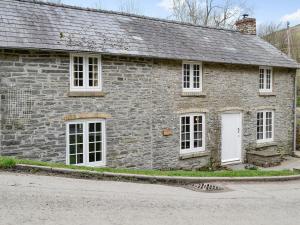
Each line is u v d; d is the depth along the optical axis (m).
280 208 7.96
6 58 10.90
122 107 13.39
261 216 7.26
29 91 11.33
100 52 12.27
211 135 16.41
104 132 12.99
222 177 10.66
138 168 13.91
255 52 18.45
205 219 6.80
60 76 11.95
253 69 17.98
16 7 12.68
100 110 12.84
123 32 14.34
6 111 10.95
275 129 19.36
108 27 14.19
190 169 15.69
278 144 19.55
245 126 17.80
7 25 11.49
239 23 21.58
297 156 19.72
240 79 17.41
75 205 6.96
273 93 19.02
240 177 10.92
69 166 9.86
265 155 16.86
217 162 16.69
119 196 7.87
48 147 11.76
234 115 17.38
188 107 15.45
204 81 15.92
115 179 9.53
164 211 7.09
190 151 15.78
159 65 14.41
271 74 19.05
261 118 18.81
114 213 6.71
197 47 16.00
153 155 14.37
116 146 13.29
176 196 8.36
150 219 6.55
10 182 8.08
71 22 13.32
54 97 11.83
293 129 20.30
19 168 9.15
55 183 8.39
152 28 15.88
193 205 7.69
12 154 11.07
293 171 12.82
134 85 13.68
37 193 7.47
